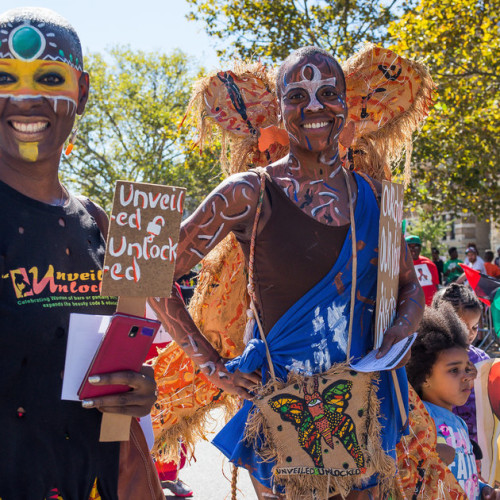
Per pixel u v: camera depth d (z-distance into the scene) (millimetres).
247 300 3678
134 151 34312
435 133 16438
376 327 2727
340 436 2619
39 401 2031
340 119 2793
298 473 2596
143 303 2137
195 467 5637
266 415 2658
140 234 2109
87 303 2166
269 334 2773
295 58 2811
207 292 3729
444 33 14258
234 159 3762
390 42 18172
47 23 2119
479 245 27688
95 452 2145
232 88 3682
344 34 18375
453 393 3488
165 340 3805
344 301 2729
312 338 2705
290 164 2828
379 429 2686
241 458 2766
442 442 3438
